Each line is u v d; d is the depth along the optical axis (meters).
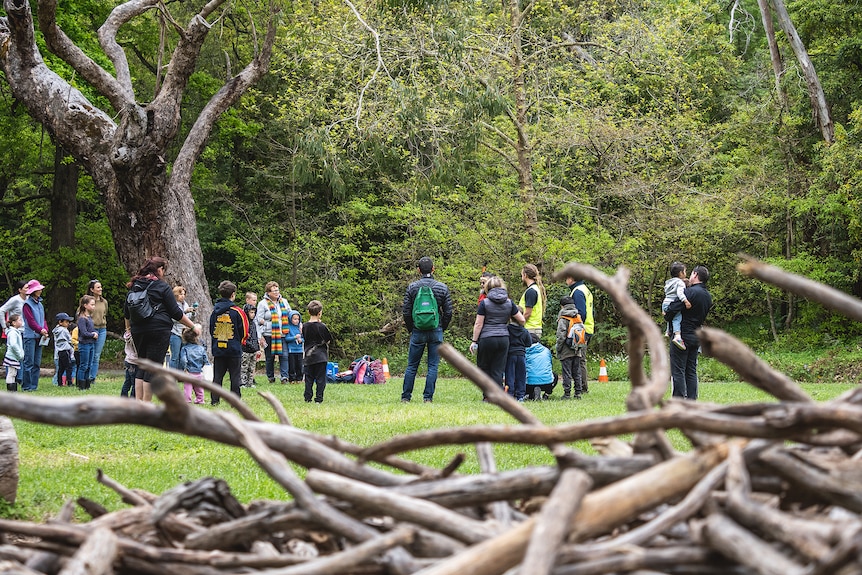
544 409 13.79
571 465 2.28
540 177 31.77
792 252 34.88
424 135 26.41
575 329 17.75
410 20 25.45
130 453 9.62
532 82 31.11
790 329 34.81
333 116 26.77
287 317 22.88
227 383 22.31
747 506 1.93
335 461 2.52
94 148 22.83
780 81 34.41
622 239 30.62
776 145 34.56
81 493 6.59
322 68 27.44
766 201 32.72
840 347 31.58
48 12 21.42
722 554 1.90
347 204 36.81
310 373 16.31
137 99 34.38
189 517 2.55
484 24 28.47
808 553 1.75
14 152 33.50
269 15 25.52
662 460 2.30
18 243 38.34
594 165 32.19
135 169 21.95
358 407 14.06
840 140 31.86
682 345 13.96
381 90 26.11
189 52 21.62
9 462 5.77
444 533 2.17
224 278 41.41
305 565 2.01
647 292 34.41
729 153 36.75
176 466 8.22
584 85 31.92
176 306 13.56
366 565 2.13
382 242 39.09
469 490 2.34
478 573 1.81
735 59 38.41
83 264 35.16
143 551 2.20
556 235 30.64
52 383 22.23
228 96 24.91
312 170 26.12
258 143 39.62
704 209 30.78
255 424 2.52
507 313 15.36
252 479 7.29
